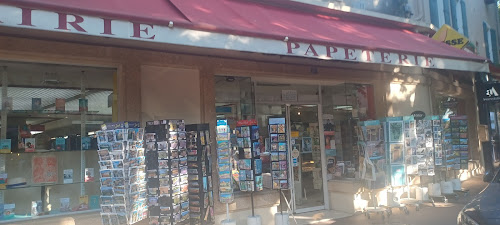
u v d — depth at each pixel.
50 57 5.14
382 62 5.95
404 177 7.70
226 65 6.68
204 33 4.32
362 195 7.79
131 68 5.74
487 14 15.98
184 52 6.25
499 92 11.59
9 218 4.90
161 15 4.25
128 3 4.34
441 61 6.93
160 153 5.36
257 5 6.85
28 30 4.91
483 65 7.79
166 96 6.12
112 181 4.96
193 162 5.70
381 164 7.41
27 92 5.28
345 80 8.28
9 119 5.12
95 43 5.46
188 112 6.29
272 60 7.20
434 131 8.40
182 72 6.30
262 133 7.38
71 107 5.55
